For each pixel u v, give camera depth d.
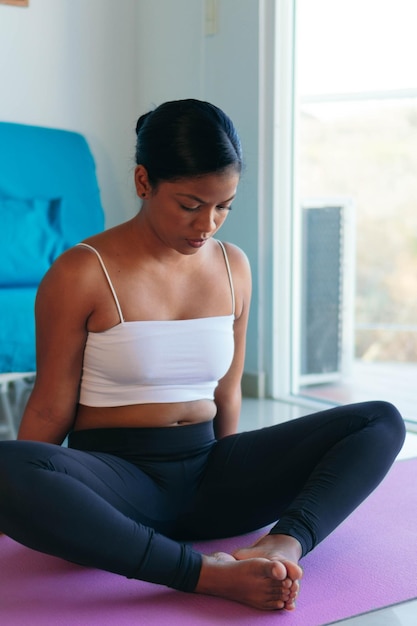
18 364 2.79
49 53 3.75
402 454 2.56
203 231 1.47
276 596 1.42
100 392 1.61
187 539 1.74
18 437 1.65
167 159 1.42
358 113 3.94
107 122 3.95
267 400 3.50
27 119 3.71
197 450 1.68
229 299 1.70
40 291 1.60
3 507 1.37
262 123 3.44
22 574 1.62
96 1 3.86
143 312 1.59
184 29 3.76
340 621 1.43
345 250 3.93
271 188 3.45
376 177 7.08
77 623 1.40
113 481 1.54
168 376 1.61
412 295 7.19
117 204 4.01
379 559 1.70
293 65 3.44
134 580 1.58
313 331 3.91
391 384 3.99
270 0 3.39
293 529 1.49
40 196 3.36
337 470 1.57
